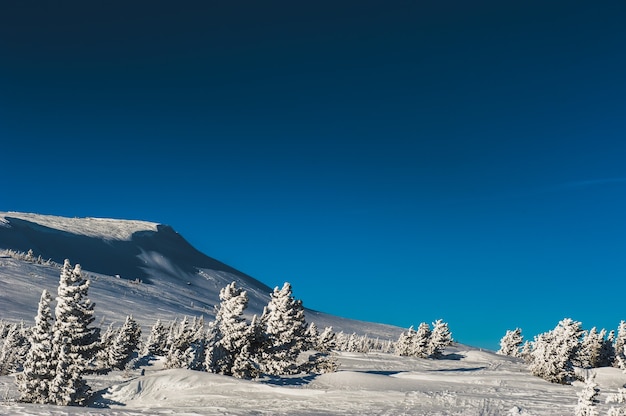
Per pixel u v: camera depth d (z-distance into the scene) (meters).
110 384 36.31
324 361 43.38
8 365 41.53
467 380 44.69
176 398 30.48
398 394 32.75
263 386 33.09
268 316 42.94
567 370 49.84
